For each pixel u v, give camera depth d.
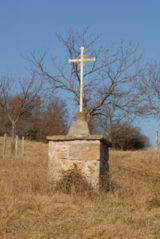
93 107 23.42
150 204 7.90
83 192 8.30
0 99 21.36
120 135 32.94
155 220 6.87
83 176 8.75
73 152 9.00
